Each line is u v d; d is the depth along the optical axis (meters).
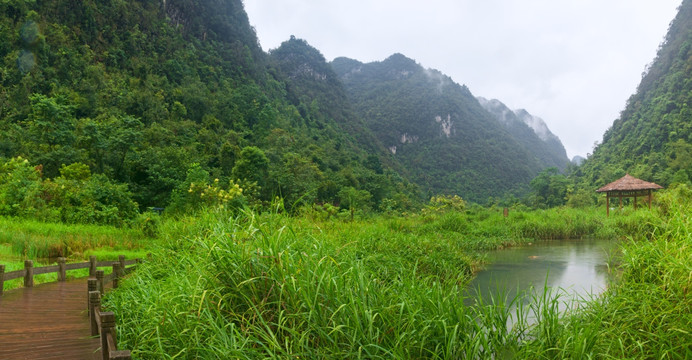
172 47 99.38
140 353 3.80
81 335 4.69
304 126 115.38
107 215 19.66
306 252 4.00
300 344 3.18
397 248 9.92
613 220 22.97
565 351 3.62
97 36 82.69
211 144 60.41
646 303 4.28
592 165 103.12
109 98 66.56
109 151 41.56
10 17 68.94
